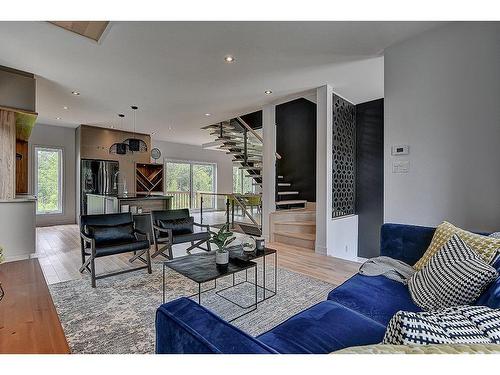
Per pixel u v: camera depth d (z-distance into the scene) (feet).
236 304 8.37
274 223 17.35
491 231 7.94
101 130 24.35
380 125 16.22
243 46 9.87
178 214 14.29
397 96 9.86
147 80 13.09
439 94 8.88
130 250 10.75
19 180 19.13
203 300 8.66
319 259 13.29
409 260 7.16
